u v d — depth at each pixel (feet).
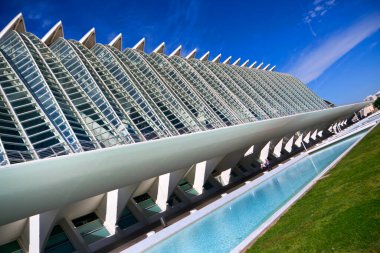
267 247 27.04
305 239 25.12
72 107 72.08
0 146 50.80
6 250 58.70
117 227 70.44
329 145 126.41
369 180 34.63
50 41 104.17
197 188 96.27
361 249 20.15
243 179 114.73
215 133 83.10
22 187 43.91
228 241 47.55
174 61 148.25
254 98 161.17
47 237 57.98
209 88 136.56
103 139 68.90
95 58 104.37
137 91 95.71
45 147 57.06
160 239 55.93
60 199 53.36
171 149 70.38
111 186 62.95
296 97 212.23
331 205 31.30
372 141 66.28
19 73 74.74
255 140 115.24
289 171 98.89
